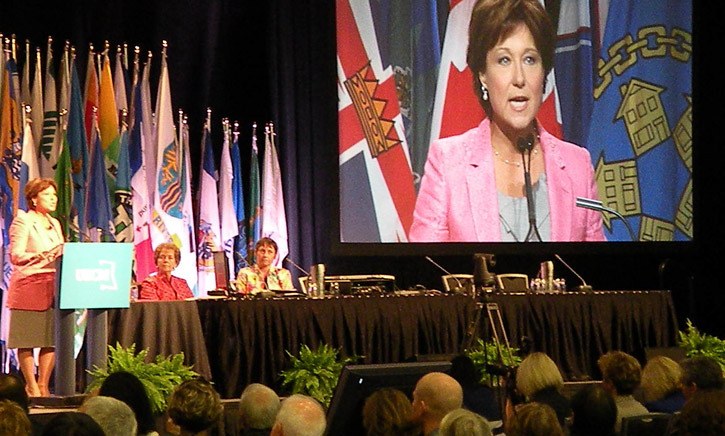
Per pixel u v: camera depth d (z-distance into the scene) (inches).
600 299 414.9
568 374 407.5
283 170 481.1
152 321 344.5
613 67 502.9
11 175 404.8
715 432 152.9
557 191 491.2
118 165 420.5
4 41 440.1
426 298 393.1
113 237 410.3
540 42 491.2
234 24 484.1
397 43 475.5
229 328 362.9
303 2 486.6
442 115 479.5
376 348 383.6
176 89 471.5
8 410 145.0
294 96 484.4
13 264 330.6
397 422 177.2
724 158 525.0
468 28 483.5
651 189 505.7
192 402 190.1
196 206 469.1
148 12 468.4
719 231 529.3
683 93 514.0
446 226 478.0
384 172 471.8
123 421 172.9
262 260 405.4
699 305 532.7
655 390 252.5
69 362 313.3
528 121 489.1
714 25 522.0
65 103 422.9
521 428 164.4
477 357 373.4
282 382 367.2
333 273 490.3
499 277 424.2
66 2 452.8
